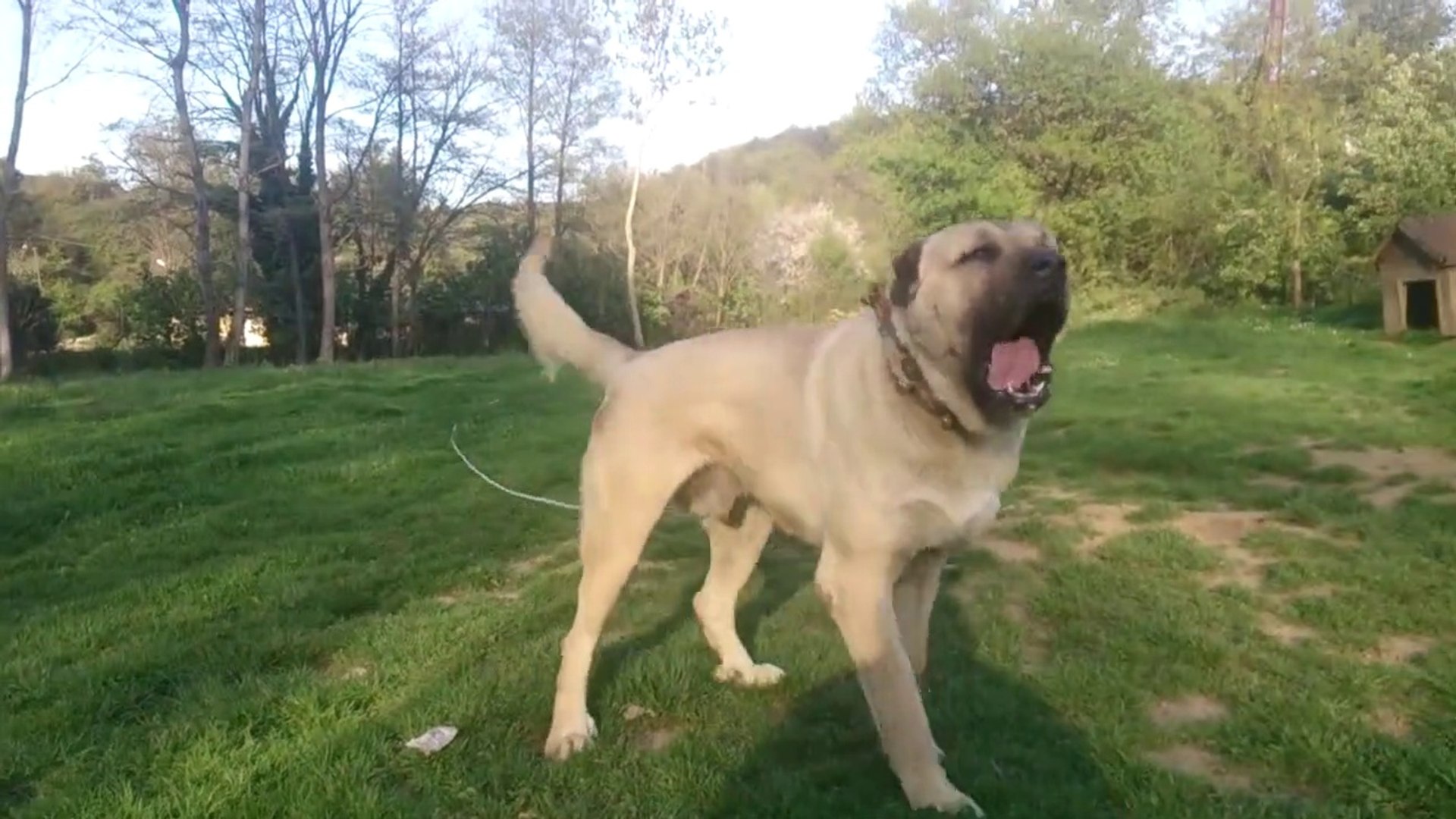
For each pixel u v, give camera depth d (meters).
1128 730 4.10
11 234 38.00
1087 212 32.50
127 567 7.05
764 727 4.21
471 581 6.60
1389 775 3.71
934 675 4.67
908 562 3.88
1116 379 15.40
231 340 33.53
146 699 4.68
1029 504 7.96
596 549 4.27
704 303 37.72
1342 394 13.09
